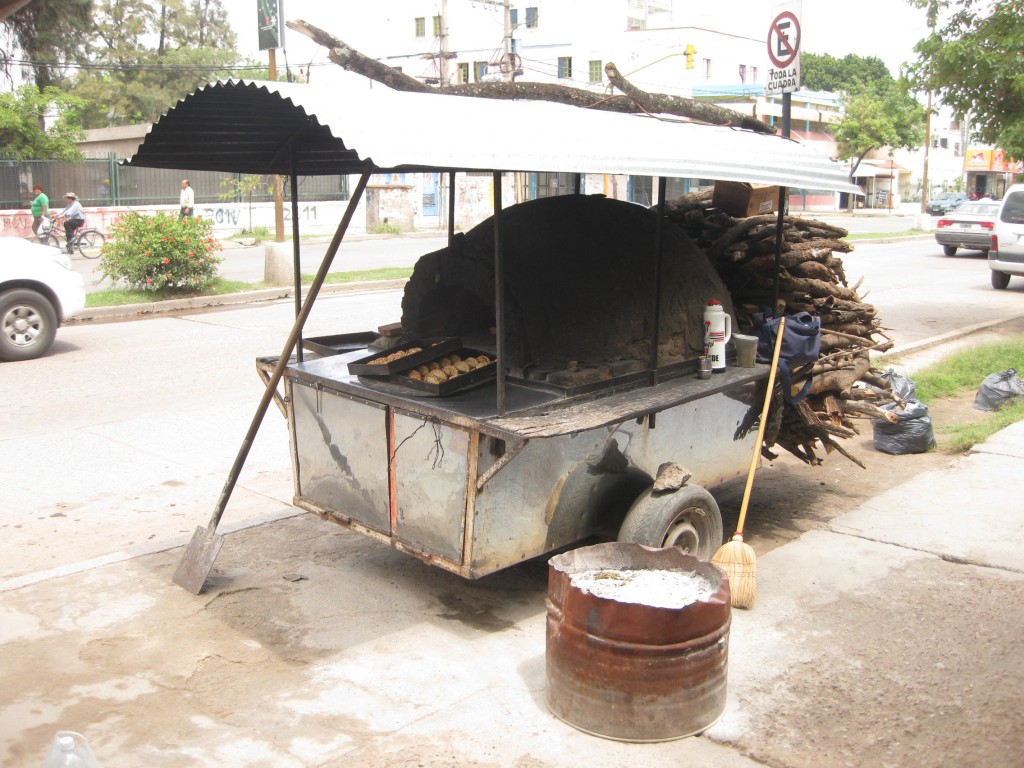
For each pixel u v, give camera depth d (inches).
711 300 197.6
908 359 429.1
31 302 410.6
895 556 203.6
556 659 139.1
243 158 195.9
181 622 171.0
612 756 130.9
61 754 101.0
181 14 2288.4
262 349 436.8
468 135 146.4
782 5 328.2
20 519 224.7
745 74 2218.3
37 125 1145.4
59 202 1111.6
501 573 194.2
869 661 157.9
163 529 218.7
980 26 478.6
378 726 138.2
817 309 231.8
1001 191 2349.9
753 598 177.0
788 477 262.1
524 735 135.8
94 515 227.9
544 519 166.7
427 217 1425.9
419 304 207.9
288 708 142.9
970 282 724.0
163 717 140.0
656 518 169.2
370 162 164.1
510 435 145.3
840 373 229.0
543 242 192.1
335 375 182.4
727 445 200.2
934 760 130.4
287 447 287.4
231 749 132.0
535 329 183.3
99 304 552.7
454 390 168.6
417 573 193.6
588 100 210.5
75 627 168.7
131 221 591.8
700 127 201.6
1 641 163.3
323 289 637.3
